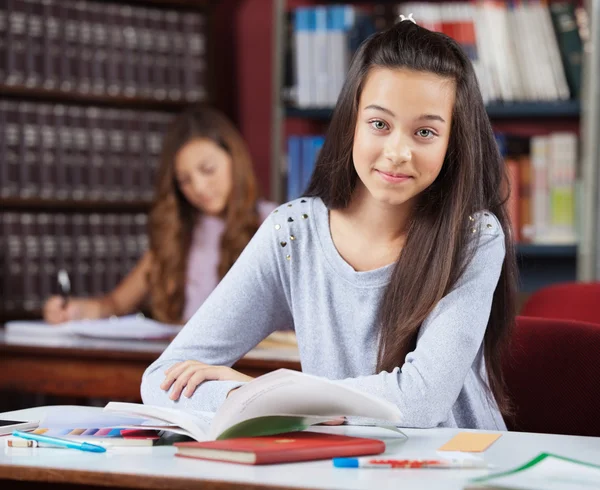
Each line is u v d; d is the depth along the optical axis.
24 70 4.26
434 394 1.61
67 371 2.86
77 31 4.37
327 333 1.85
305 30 4.44
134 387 2.80
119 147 4.48
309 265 1.87
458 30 4.23
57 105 4.34
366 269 1.84
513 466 1.29
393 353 1.73
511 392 2.04
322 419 1.46
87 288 4.38
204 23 4.71
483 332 1.73
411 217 1.80
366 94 1.71
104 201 4.43
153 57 4.57
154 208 3.58
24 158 4.26
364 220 1.85
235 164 3.55
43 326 3.19
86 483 1.23
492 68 4.21
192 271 3.55
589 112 4.16
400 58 1.68
